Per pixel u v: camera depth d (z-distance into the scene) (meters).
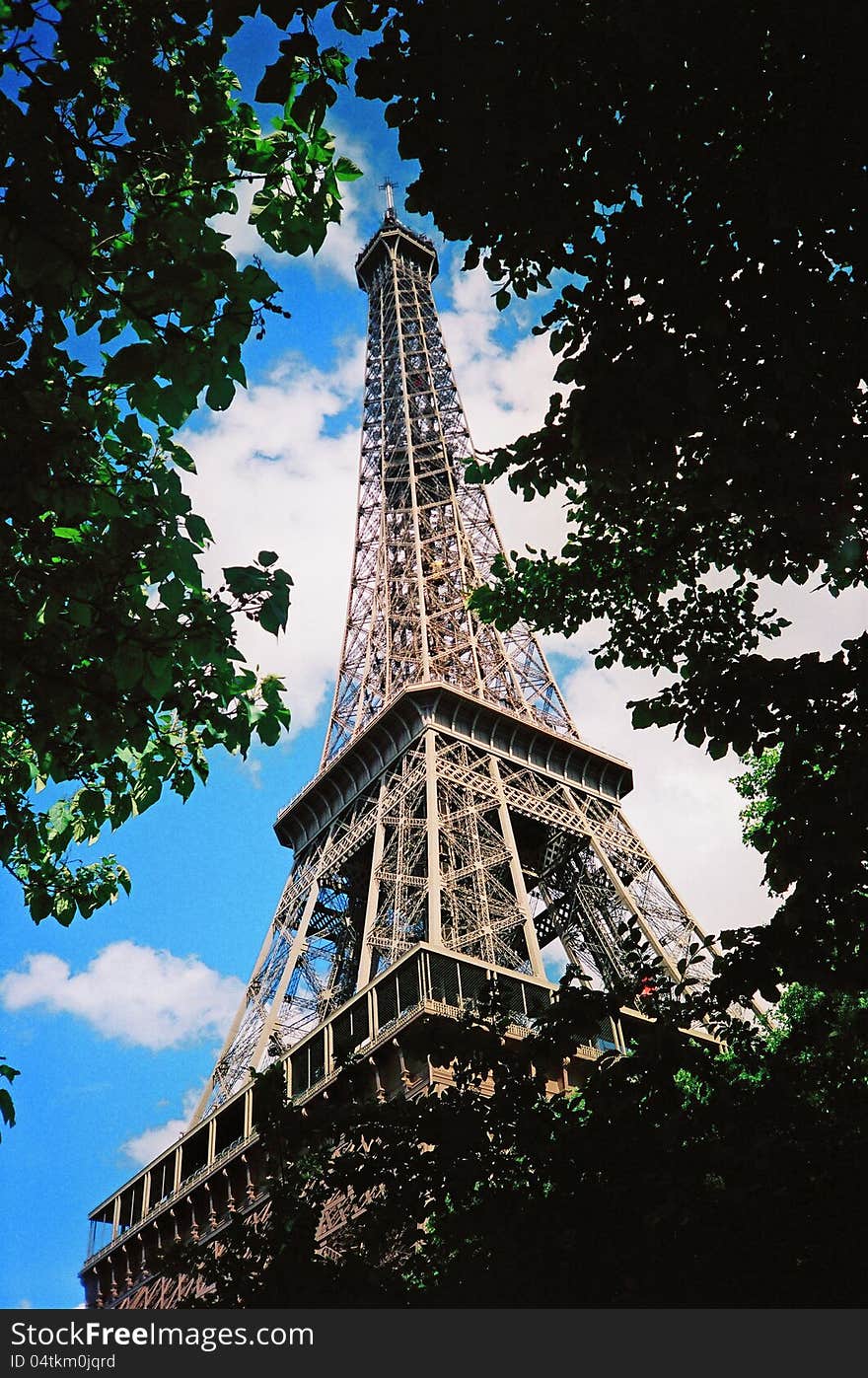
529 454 20.84
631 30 16.14
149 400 15.98
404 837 76.69
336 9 16.45
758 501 19.48
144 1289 70.00
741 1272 17.14
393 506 121.06
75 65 15.18
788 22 16.14
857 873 18.61
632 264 18.20
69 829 20.23
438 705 87.75
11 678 16.64
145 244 15.78
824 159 16.83
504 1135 20.19
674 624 25.12
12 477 16.23
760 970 19.19
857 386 18.83
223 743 19.11
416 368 138.25
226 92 18.94
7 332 16.17
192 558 16.98
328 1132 20.75
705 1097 21.17
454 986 59.12
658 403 18.38
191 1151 75.12
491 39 16.52
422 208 18.09
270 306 16.05
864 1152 17.67
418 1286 20.98
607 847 85.12
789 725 19.48
